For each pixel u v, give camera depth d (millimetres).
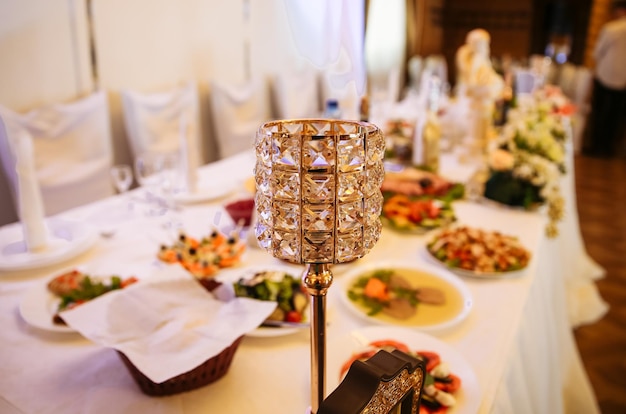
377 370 474
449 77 7906
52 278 1079
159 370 676
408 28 6457
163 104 2986
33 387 771
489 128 2244
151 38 3158
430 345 845
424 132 2010
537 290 1211
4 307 1014
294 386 776
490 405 742
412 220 1442
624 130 6637
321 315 554
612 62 6430
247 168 2139
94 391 758
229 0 3746
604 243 3592
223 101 3408
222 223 1494
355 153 483
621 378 2072
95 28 2799
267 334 868
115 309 776
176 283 844
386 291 1062
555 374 1462
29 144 1209
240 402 740
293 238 502
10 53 2428
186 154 1706
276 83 4016
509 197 1639
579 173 5660
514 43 7629
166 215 1553
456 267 1171
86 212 1577
